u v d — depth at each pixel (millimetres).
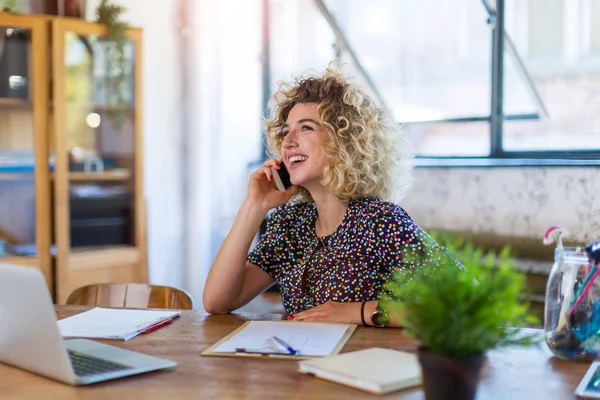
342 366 1319
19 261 3779
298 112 2021
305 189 2129
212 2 4863
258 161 5164
